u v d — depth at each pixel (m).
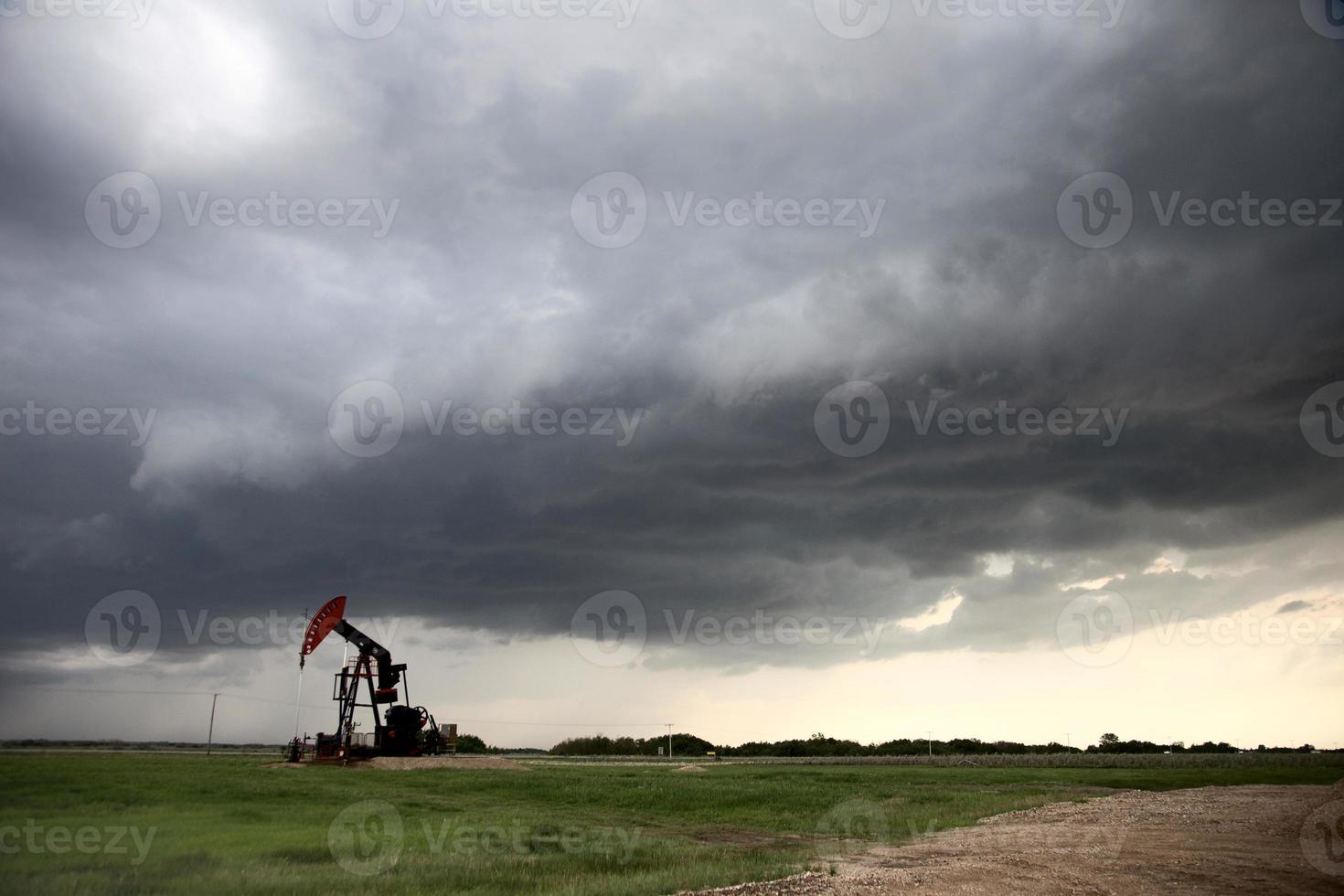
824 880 17.59
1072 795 39.91
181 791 31.33
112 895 15.95
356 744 56.41
